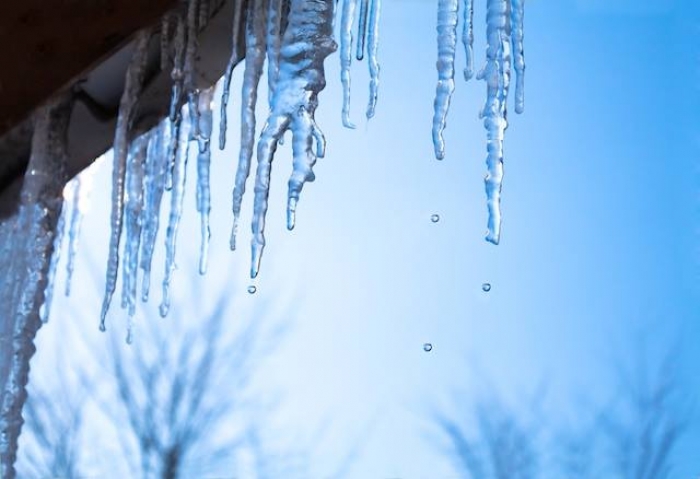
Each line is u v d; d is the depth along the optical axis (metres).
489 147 1.11
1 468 1.34
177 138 1.27
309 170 1.08
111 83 1.23
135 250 1.32
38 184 1.29
